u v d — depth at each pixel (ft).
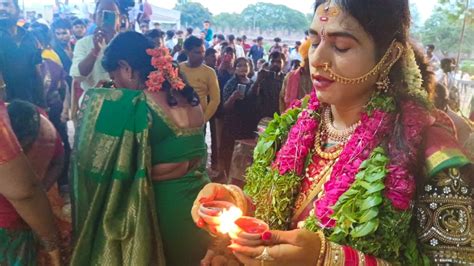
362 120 3.53
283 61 15.55
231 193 4.00
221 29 29.94
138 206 7.37
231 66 17.62
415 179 3.19
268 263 2.96
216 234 3.57
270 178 4.08
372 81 3.42
